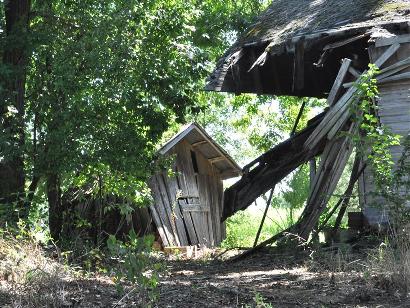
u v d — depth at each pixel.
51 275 8.77
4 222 11.52
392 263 8.26
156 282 6.53
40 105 16.22
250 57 17.14
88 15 16.72
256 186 16.20
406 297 7.34
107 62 16.14
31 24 17.77
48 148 15.92
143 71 17.41
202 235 27.45
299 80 15.37
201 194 27.86
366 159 11.23
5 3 15.03
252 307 6.99
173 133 26.94
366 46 14.43
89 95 16.00
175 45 18.45
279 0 18.72
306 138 15.70
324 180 13.95
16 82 16.08
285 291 8.17
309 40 14.66
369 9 14.38
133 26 17.19
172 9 18.47
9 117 15.30
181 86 18.16
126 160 16.53
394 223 10.23
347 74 14.20
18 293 7.88
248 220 32.44
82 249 12.80
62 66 15.82
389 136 10.66
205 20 26.38
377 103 13.35
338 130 13.67
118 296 7.69
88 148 16.17
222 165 28.66
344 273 9.38
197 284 9.06
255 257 14.30
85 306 7.20
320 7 16.33
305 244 13.46
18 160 16.03
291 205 24.00
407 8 13.66
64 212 16.58
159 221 25.50
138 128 17.89
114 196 22.38
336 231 14.30
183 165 27.23
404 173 10.66
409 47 13.22
